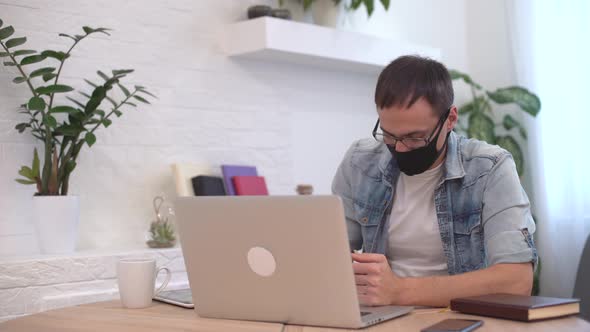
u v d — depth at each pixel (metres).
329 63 3.68
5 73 2.71
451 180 1.90
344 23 3.83
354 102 3.98
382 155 2.03
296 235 1.38
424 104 1.69
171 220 3.16
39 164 2.77
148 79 3.12
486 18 4.45
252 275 1.46
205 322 1.49
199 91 3.28
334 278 1.36
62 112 2.71
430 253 1.97
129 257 2.70
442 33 4.41
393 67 1.73
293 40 3.34
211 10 3.34
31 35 2.79
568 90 4.07
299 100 3.69
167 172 3.16
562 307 1.44
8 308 2.40
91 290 2.58
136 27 3.09
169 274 1.86
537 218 4.12
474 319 1.41
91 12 2.96
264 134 3.53
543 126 4.12
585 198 4.09
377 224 2.02
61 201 2.62
